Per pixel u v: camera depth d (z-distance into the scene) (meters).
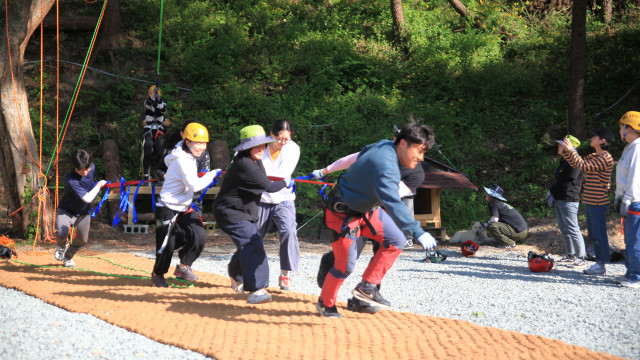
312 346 3.24
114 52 13.86
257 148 4.23
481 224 9.15
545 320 4.00
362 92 14.23
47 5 9.42
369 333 3.53
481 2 17.12
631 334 3.59
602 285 5.46
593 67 14.61
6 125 9.02
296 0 17.22
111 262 6.68
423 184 9.40
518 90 14.23
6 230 9.59
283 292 5.04
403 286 5.40
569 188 6.70
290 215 5.09
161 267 5.08
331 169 4.57
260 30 15.77
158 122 10.54
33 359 3.10
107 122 12.52
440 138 12.65
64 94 12.80
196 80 13.89
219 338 3.40
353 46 15.41
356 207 3.72
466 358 3.00
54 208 10.36
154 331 3.57
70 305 4.31
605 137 5.98
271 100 13.44
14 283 5.21
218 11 15.84
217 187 11.01
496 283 5.57
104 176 11.35
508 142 12.89
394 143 3.64
